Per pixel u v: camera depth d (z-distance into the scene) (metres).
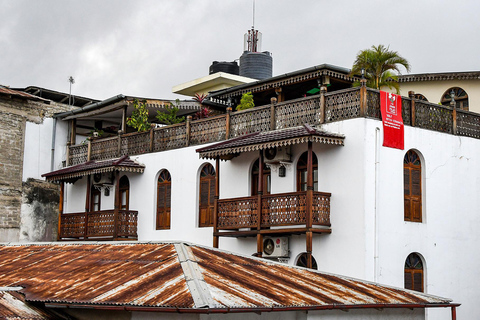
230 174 23.16
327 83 25.31
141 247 14.55
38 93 30.89
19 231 28.17
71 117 29.92
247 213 21.16
